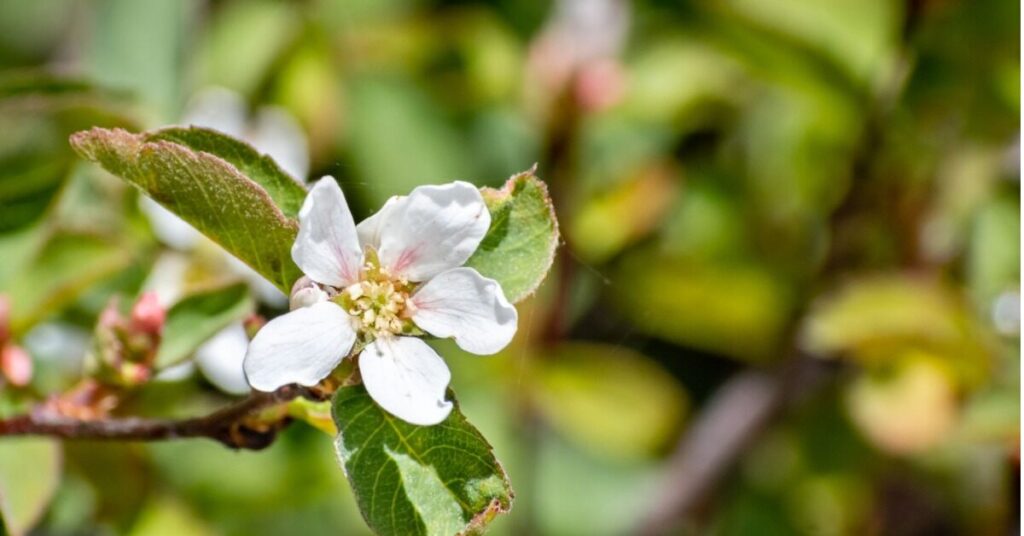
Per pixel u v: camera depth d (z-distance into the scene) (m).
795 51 0.38
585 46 0.39
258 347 0.24
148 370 0.29
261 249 0.25
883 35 0.40
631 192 0.40
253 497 0.37
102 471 0.34
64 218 0.34
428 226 0.25
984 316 0.39
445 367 0.25
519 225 0.25
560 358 0.39
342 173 0.40
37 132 0.34
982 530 0.39
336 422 0.25
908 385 0.37
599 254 0.40
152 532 0.35
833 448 0.40
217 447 0.36
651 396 0.40
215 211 0.25
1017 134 0.39
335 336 0.24
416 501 0.24
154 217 0.35
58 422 0.28
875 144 0.38
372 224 0.25
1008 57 0.37
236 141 0.25
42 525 0.36
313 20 0.39
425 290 0.25
